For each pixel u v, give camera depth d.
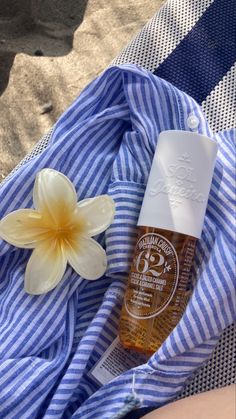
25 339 0.27
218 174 0.28
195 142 0.26
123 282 0.28
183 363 0.26
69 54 0.52
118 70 0.30
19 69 0.51
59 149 0.29
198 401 0.24
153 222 0.26
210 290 0.26
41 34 0.53
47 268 0.27
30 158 0.32
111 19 0.52
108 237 0.28
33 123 0.50
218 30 0.34
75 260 0.27
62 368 0.27
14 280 0.28
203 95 0.32
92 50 0.51
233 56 0.33
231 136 0.29
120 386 0.25
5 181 0.30
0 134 0.50
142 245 0.26
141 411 0.27
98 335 0.27
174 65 0.33
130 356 0.28
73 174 0.29
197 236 0.26
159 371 0.25
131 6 0.52
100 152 0.30
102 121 0.30
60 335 0.27
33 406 0.26
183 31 0.34
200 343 0.26
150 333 0.26
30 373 0.26
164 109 0.30
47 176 0.28
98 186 0.29
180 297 0.26
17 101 0.50
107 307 0.27
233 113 0.32
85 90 0.30
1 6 0.54
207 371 0.27
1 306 0.28
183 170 0.26
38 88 0.50
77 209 0.28
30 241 0.27
